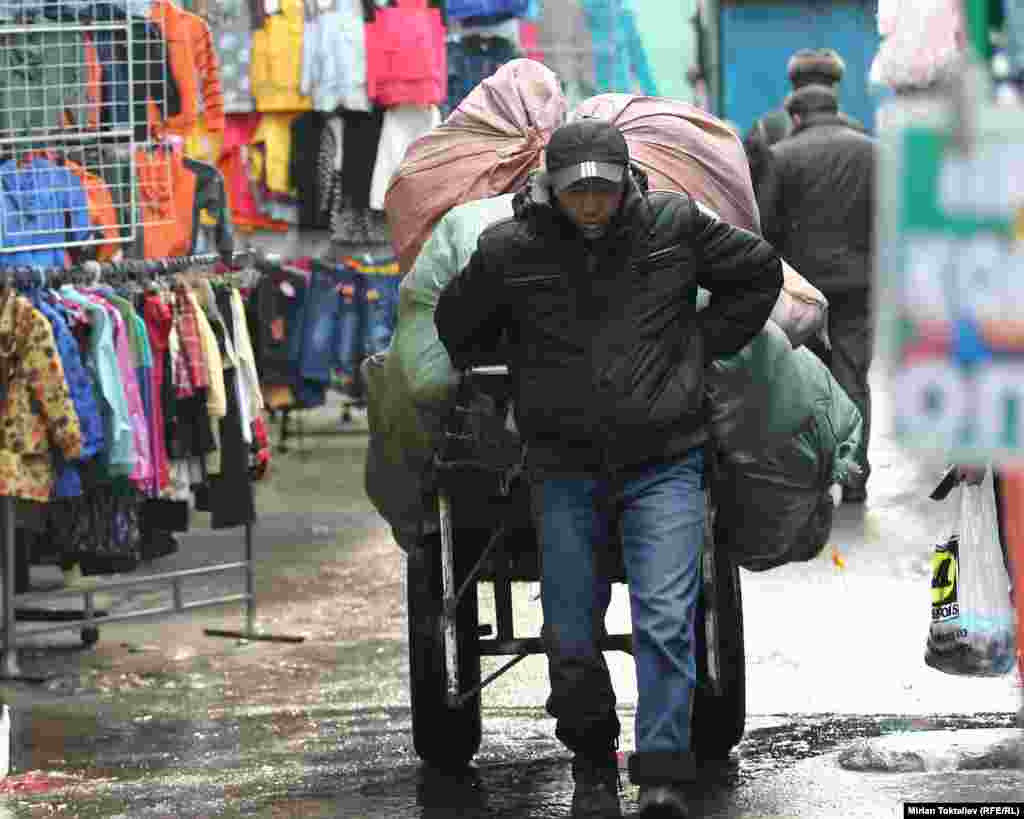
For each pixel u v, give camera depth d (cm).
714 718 1689
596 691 1441
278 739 1903
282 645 2428
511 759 1769
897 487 3500
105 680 2247
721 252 1415
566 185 1345
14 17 2336
